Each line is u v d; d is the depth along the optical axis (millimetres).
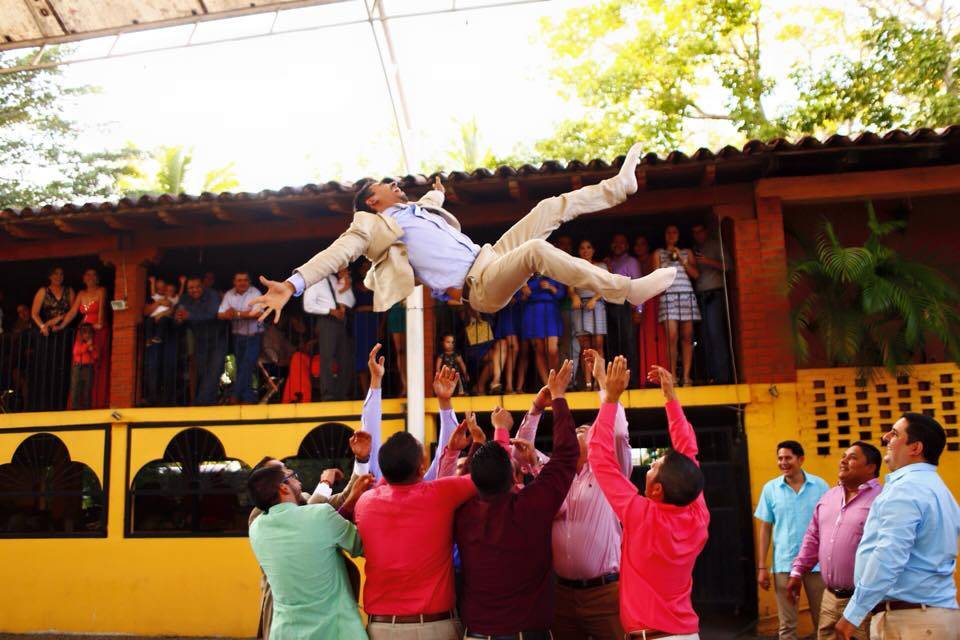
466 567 4102
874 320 8531
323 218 10180
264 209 9703
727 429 9055
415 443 4316
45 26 9102
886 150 8414
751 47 18375
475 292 4418
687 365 9133
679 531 3879
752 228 9180
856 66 16078
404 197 4684
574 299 9359
